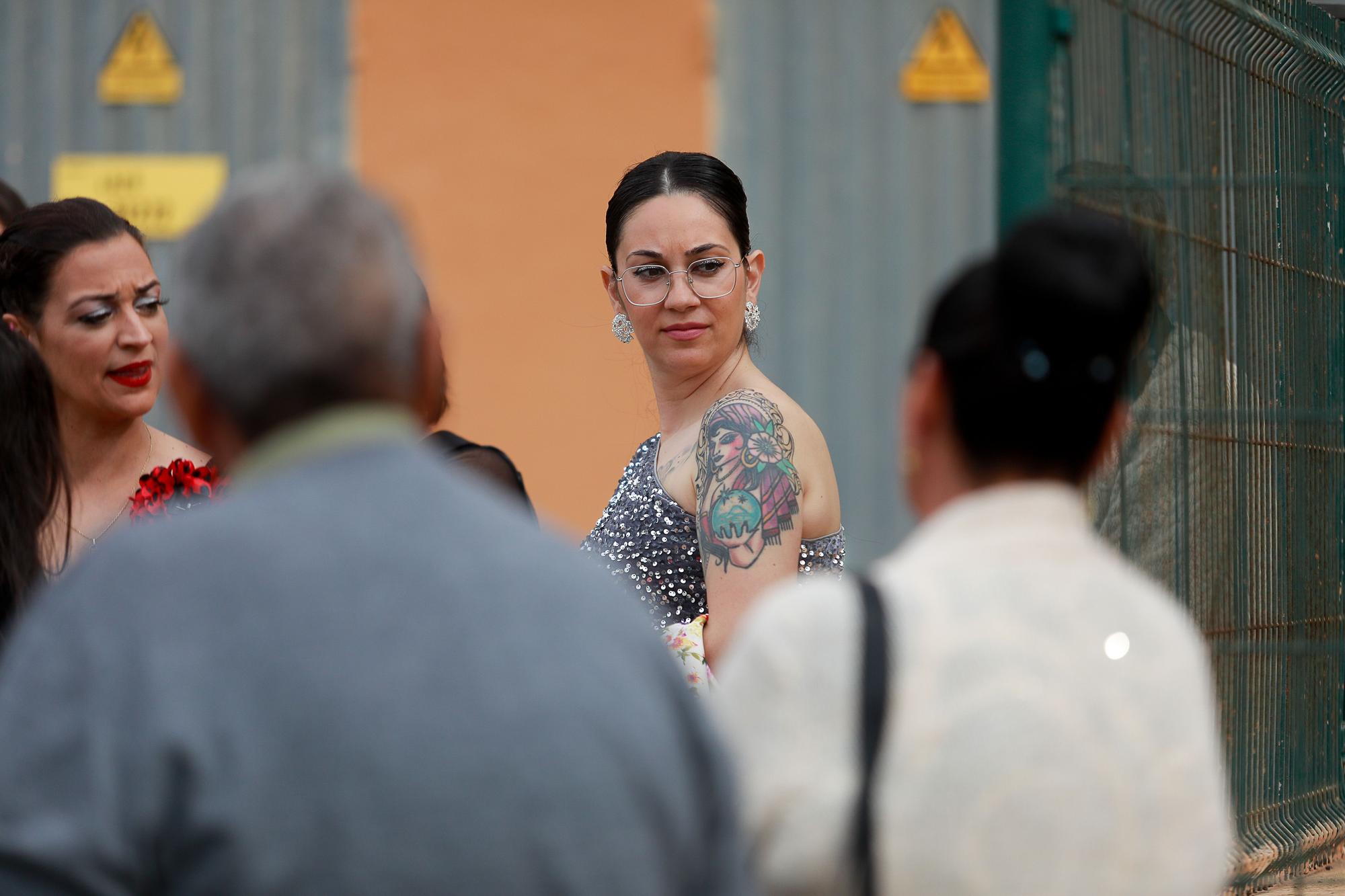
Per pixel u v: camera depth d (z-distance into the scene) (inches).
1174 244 346.6
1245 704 401.7
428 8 558.9
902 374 546.0
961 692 149.6
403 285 143.5
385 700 126.0
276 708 125.0
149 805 122.9
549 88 554.9
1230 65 382.0
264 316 137.0
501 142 557.0
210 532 132.0
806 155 546.9
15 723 125.6
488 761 126.0
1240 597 396.5
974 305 159.3
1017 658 150.6
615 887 128.8
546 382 555.8
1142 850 150.1
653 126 551.2
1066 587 155.3
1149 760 151.5
